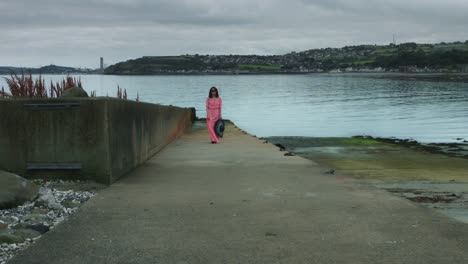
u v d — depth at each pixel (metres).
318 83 173.50
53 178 7.54
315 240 4.85
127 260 4.31
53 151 7.51
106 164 7.53
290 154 11.84
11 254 4.46
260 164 10.09
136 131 9.51
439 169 15.15
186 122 21.47
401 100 78.50
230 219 5.62
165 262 4.27
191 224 5.40
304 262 4.27
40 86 12.52
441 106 64.62
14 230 5.04
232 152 12.41
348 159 18.19
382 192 7.15
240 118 51.50
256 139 17.03
